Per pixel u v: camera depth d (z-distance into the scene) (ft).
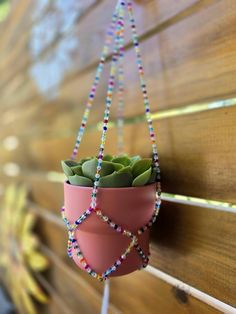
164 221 0.75
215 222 0.63
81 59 1.10
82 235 0.61
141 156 0.82
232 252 0.60
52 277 1.32
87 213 0.58
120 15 0.76
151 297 0.80
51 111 1.39
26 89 1.67
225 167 0.61
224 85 0.61
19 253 1.56
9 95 1.96
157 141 0.77
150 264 0.79
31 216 1.49
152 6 0.76
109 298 0.95
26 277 1.48
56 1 1.24
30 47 1.55
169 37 0.73
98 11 0.98
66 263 1.20
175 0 0.70
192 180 0.68
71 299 1.17
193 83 0.67
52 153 1.38
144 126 0.81
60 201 1.27
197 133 0.67
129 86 0.86
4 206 1.87
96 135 1.02
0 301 1.66
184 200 0.70
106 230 0.58
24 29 1.60
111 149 0.94
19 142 1.81
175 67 0.71
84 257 0.61
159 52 0.75
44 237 1.41
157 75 0.77
